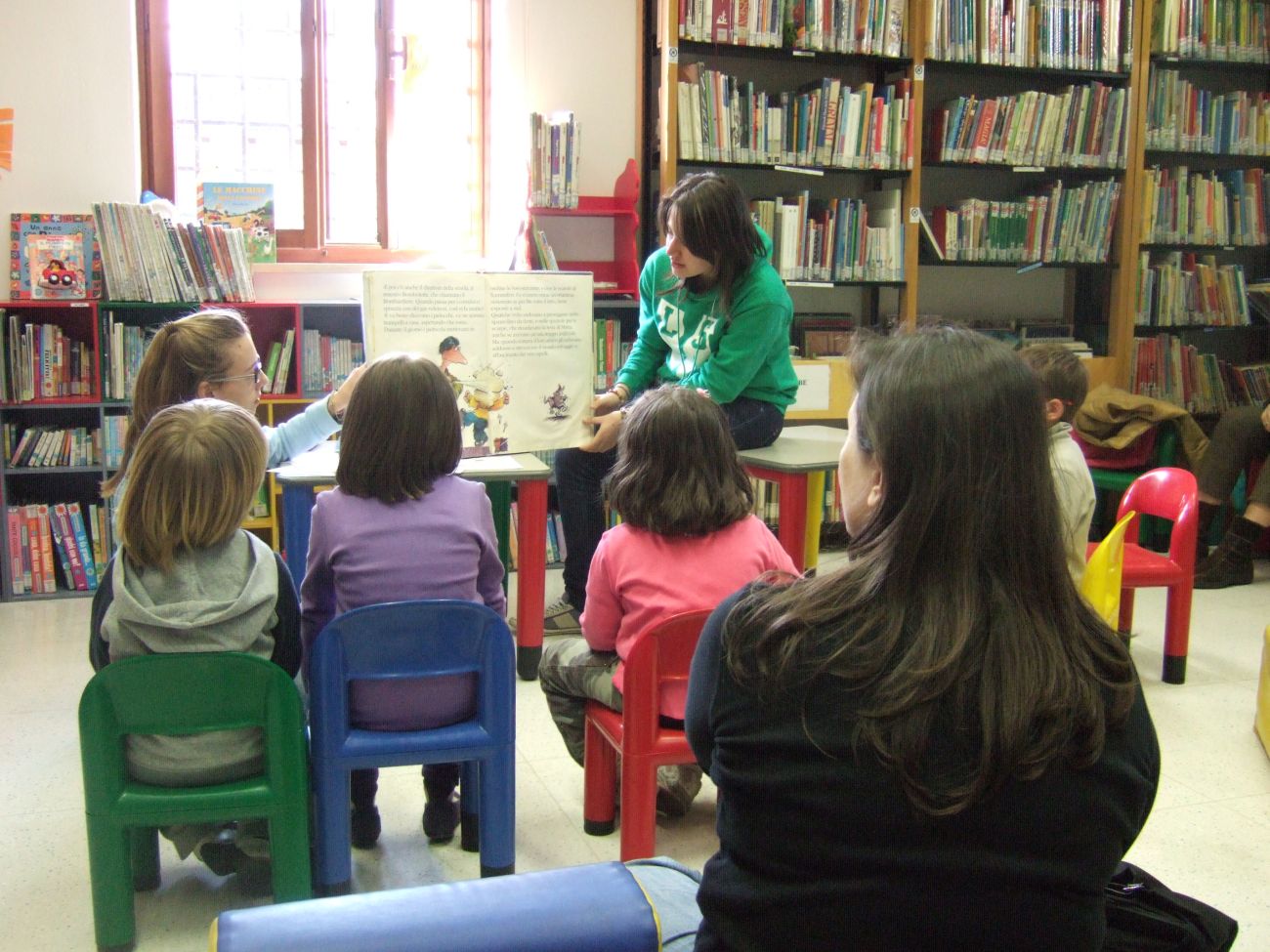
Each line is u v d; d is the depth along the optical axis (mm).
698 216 2867
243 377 2311
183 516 1602
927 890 740
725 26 4070
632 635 1905
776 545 1970
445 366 2717
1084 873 753
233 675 1594
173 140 4055
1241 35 4922
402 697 1783
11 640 3344
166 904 1881
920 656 752
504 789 1822
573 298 2855
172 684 1579
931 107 4711
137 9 3965
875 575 796
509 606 3676
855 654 770
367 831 2086
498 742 1807
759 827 788
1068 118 4629
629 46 4301
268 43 4105
